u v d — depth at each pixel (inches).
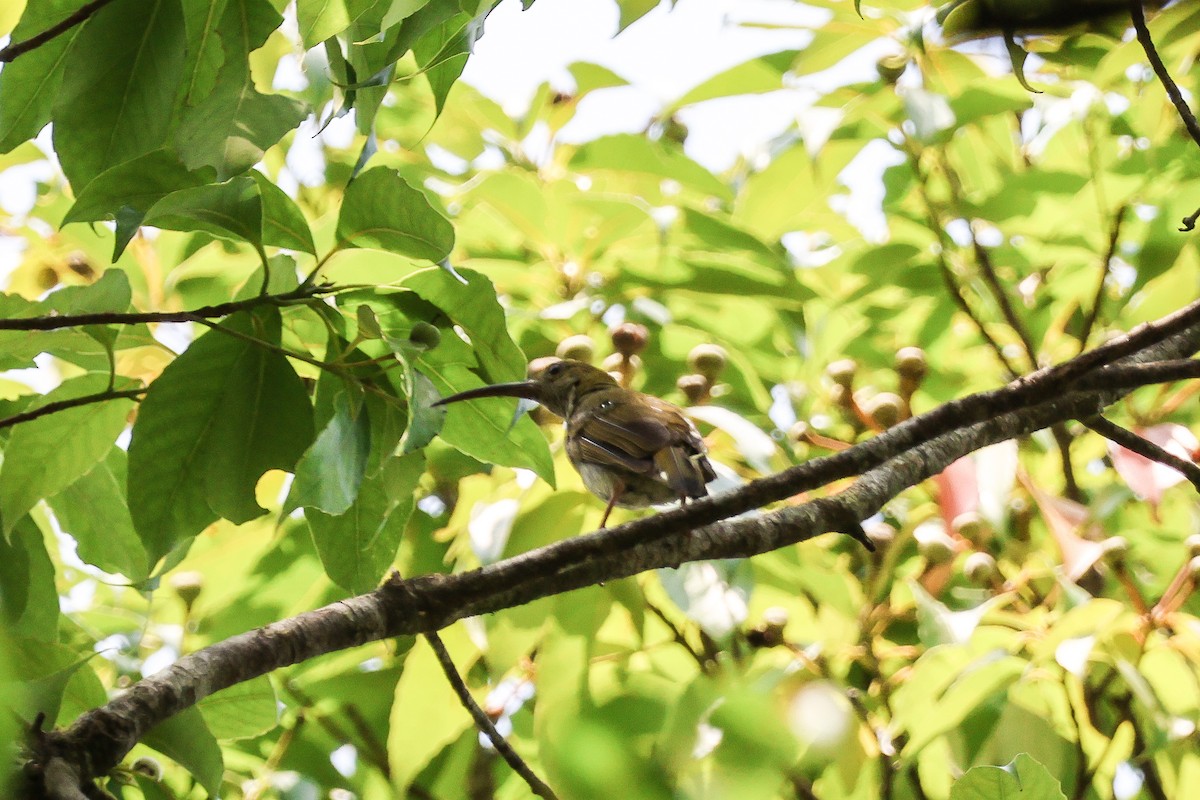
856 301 512.1
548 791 297.0
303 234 273.9
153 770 287.4
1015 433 338.6
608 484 374.3
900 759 383.9
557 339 472.4
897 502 464.1
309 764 471.5
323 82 265.4
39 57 261.7
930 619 354.6
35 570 304.8
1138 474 384.8
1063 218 495.8
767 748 369.4
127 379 293.4
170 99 256.7
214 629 469.7
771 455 379.6
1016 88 441.4
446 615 274.1
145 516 270.7
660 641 423.2
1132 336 302.4
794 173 470.0
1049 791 252.2
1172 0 361.4
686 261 463.5
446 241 263.0
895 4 443.5
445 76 258.2
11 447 284.8
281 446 274.1
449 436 312.3
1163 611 364.2
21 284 467.2
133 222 249.3
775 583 406.6
